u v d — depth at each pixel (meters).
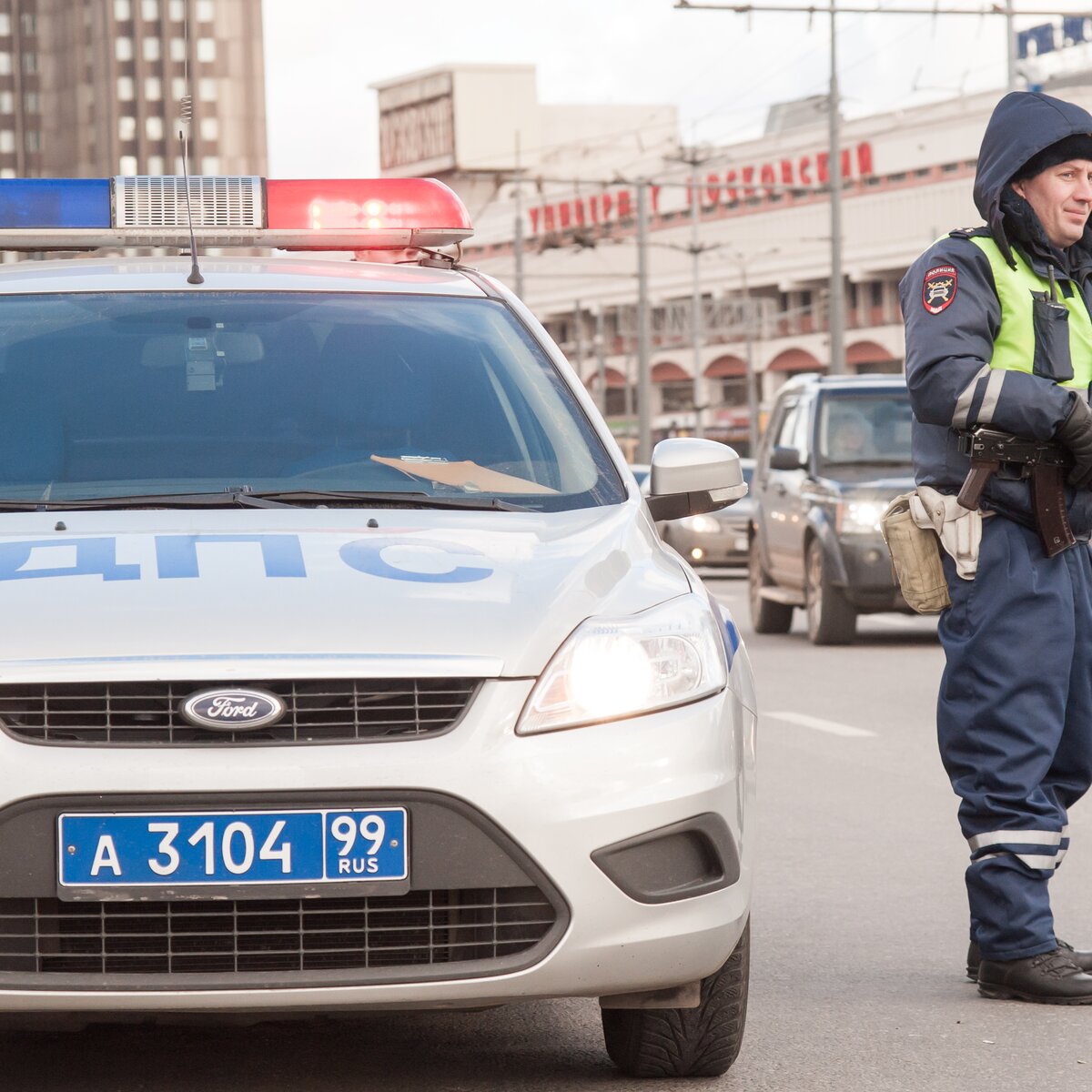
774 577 29.09
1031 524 8.45
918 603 8.66
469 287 9.21
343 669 6.16
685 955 6.44
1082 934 9.59
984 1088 7.10
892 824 13.00
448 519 7.33
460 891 6.23
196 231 9.86
